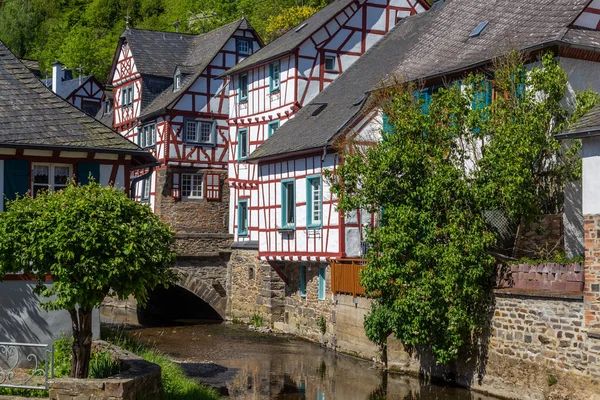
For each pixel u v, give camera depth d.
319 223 25.59
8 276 16.81
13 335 16.78
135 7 77.31
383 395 18.12
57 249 12.89
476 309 18.16
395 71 24.12
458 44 23.00
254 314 30.25
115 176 18.39
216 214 38.47
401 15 32.66
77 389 12.79
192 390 15.62
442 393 18.08
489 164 17.56
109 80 44.38
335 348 24.23
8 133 17.36
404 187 18.25
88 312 13.52
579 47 18.89
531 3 21.98
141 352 18.08
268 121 32.50
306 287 26.98
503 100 18.02
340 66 31.55
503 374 17.36
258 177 29.47
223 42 38.88
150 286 13.57
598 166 15.27
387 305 19.27
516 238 18.11
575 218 18.22
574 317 15.60
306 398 17.84
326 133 24.97
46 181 17.88
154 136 39.00
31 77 19.14
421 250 17.80
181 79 38.97
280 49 31.95
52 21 79.00
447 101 18.61
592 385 15.12
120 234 13.10
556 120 18.00
